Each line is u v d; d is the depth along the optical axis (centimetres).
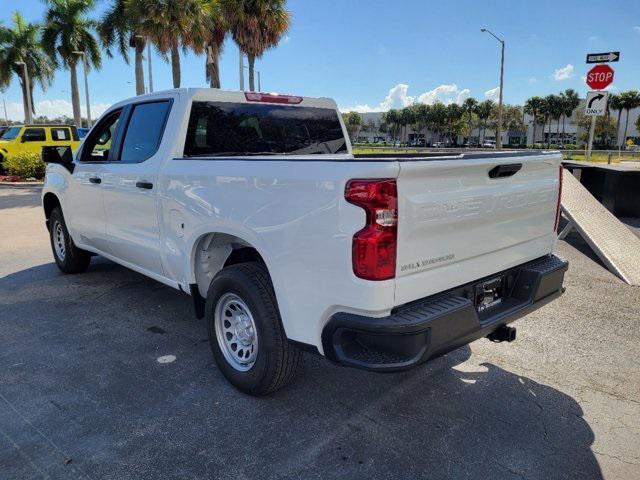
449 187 294
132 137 478
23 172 1898
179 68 2453
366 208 264
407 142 12625
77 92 3841
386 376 397
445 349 289
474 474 286
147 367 409
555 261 392
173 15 2303
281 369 338
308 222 290
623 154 3747
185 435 319
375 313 272
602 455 304
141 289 600
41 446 307
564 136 10325
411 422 335
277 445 310
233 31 2517
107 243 523
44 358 423
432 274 293
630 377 400
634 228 1015
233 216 341
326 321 293
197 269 401
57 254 667
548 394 373
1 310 532
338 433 322
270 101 475
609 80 1218
